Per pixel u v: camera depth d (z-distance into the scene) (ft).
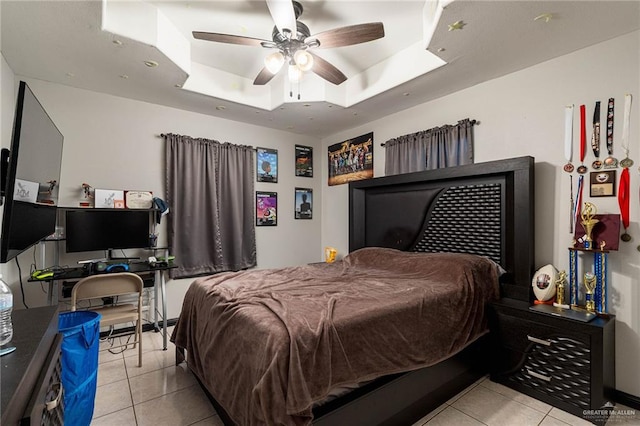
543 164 8.23
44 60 8.02
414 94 10.42
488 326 7.81
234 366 5.27
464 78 9.21
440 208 10.21
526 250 8.05
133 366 8.36
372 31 6.77
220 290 7.04
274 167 14.44
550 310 7.07
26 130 4.95
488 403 6.75
